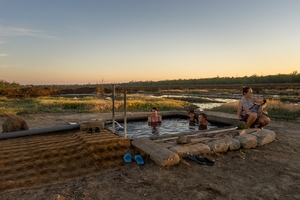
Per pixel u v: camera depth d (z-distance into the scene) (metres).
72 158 3.98
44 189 2.95
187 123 8.79
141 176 3.39
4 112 10.65
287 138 5.76
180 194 2.87
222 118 8.28
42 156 4.04
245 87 6.12
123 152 4.34
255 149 4.81
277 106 11.59
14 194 2.79
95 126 6.32
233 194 2.88
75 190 2.94
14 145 4.75
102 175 3.42
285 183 3.20
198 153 4.29
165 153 3.93
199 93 37.84
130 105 14.54
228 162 4.03
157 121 8.74
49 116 9.91
